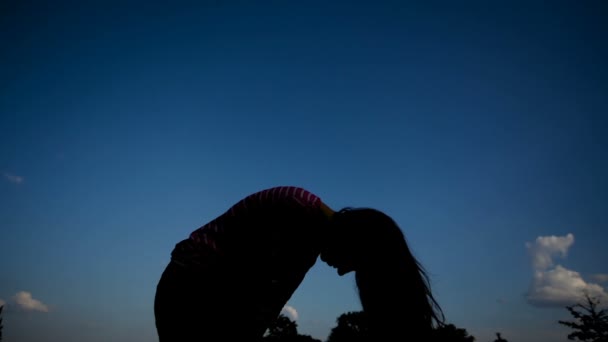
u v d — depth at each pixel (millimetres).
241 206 1848
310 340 33500
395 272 1766
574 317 21750
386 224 1850
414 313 1747
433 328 1801
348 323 29656
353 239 1806
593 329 20750
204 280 1702
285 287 1830
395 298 1748
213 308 1683
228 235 1785
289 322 34781
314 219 1814
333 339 29625
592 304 21688
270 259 1772
